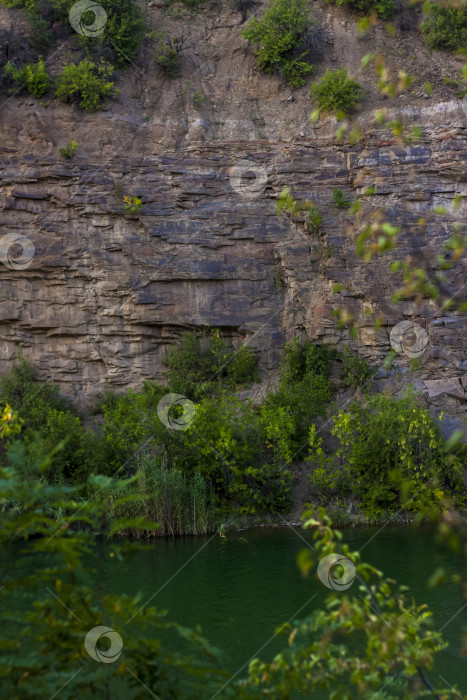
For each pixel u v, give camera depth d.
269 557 13.67
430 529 16.53
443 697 2.57
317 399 21.25
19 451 2.61
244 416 20.05
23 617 2.64
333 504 19.47
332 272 23.45
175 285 23.88
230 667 6.45
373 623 2.44
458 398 21.73
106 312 23.50
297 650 2.63
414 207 23.66
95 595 2.68
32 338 23.22
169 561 13.34
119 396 23.14
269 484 19.61
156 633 5.80
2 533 2.53
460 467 18.50
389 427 19.05
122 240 23.83
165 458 18.80
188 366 23.05
